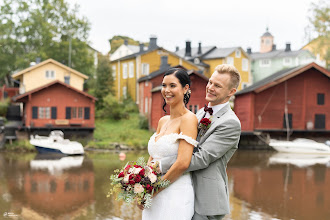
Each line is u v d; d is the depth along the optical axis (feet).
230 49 152.35
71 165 56.65
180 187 10.27
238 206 31.22
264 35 199.93
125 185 10.07
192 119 10.37
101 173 48.83
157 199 10.39
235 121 10.20
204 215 10.27
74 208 30.27
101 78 120.98
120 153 73.77
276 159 67.62
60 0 143.43
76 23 145.07
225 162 10.52
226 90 10.44
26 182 42.22
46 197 34.42
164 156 10.37
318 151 80.43
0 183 41.60
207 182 10.21
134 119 111.34
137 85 127.03
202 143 10.32
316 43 129.90
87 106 92.94
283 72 100.42
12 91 125.08
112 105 109.50
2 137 84.79
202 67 149.89
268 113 91.30
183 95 10.78
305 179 45.73
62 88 91.56
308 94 92.73
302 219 27.63
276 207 31.12
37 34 141.79
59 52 140.05
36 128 88.33
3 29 135.85
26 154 73.26
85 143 87.66
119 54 180.04
